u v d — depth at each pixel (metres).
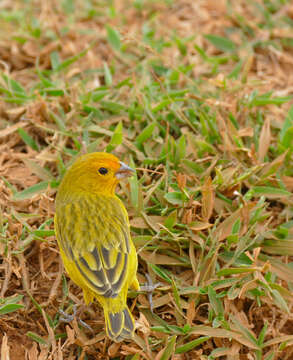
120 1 16.05
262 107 12.50
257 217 10.04
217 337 8.89
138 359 8.52
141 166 10.97
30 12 15.52
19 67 13.98
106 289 8.02
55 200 10.21
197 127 11.77
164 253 9.88
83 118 11.76
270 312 9.50
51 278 9.72
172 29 15.11
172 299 9.23
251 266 9.38
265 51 14.59
